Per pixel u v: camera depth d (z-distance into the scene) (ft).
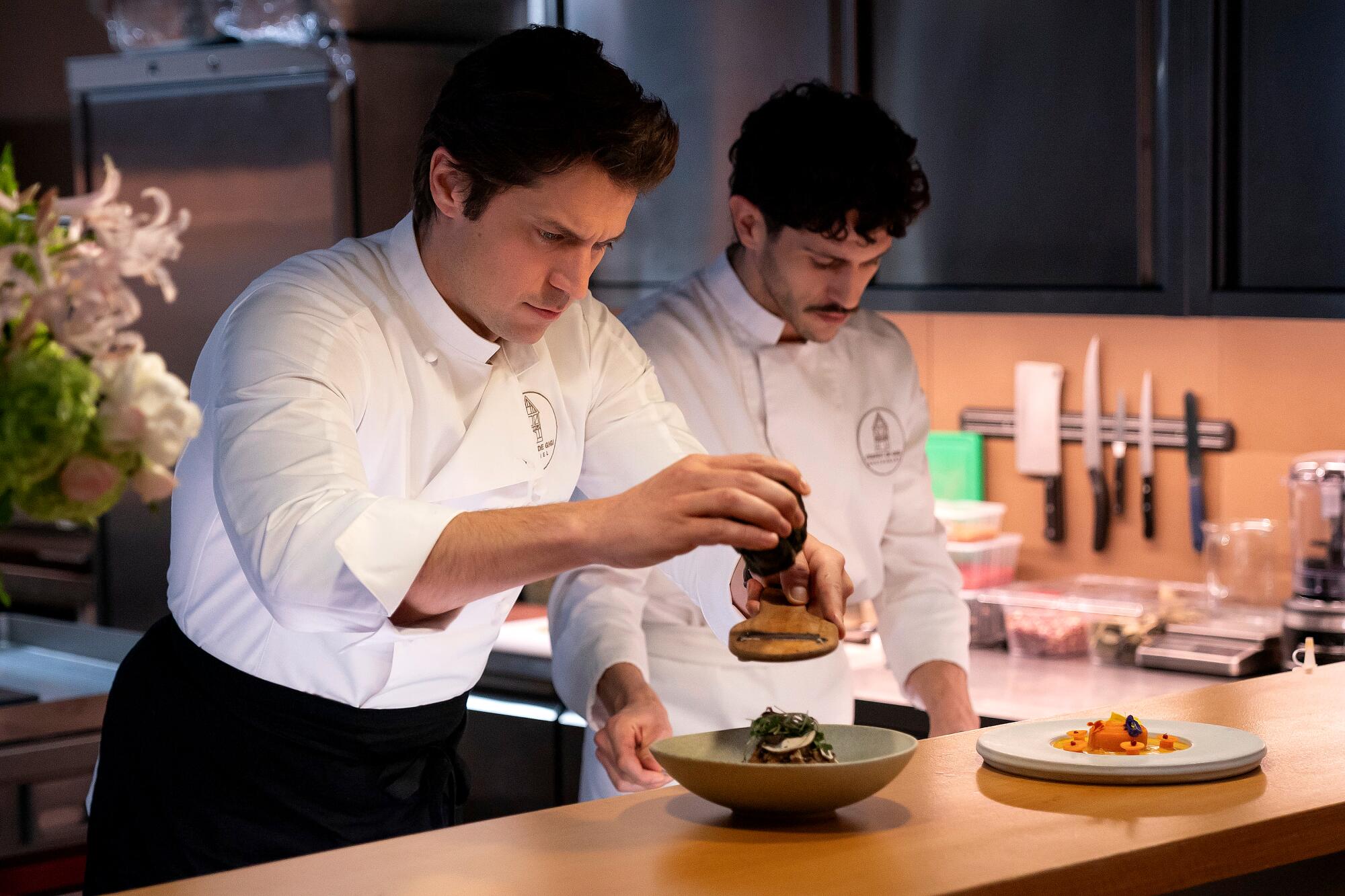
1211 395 9.07
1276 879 4.33
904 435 7.13
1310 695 5.04
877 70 9.05
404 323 4.86
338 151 10.57
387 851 3.62
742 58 9.40
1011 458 9.84
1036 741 4.38
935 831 3.66
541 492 5.33
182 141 11.30
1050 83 8.39
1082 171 8.32
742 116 9.43
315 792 5.01
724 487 3.67
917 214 6.28
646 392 5.65
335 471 3.95
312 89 10.62
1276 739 4.49
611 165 4.26
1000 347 9.84
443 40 10.94
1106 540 9.51
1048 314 8.48
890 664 7.00
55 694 8.96
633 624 6.35
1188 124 7.89
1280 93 7.65
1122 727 4.26
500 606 5.24
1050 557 9.73
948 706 6.55
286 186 10.85
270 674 4.91
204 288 11.32
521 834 3.74
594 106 4.19
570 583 6.49
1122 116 8.14
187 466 4.76
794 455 6.78
